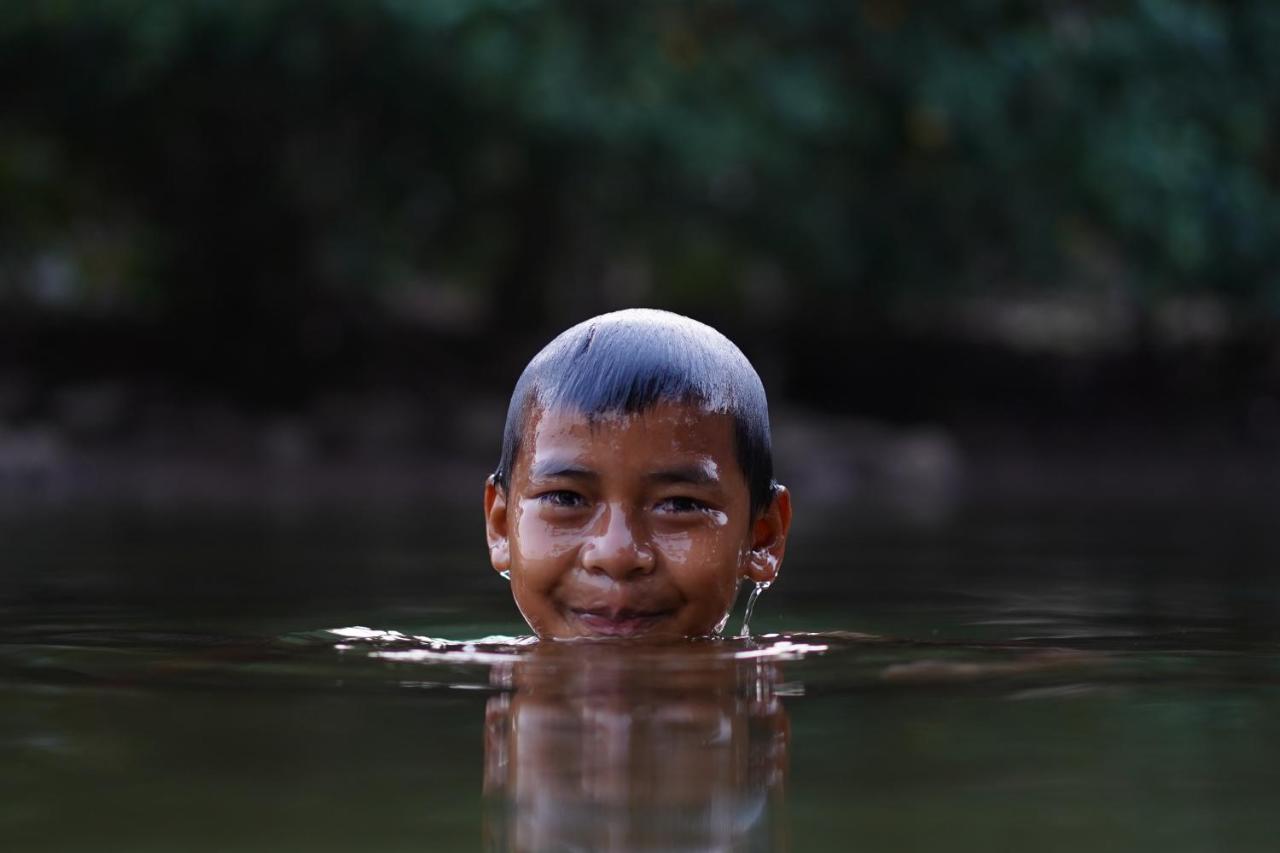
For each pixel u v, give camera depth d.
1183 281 14.55
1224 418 15.41
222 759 1.85
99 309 16.06
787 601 4.16
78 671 2.56
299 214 14.63
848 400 15.86
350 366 14.75
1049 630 3.39
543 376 3.05
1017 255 14.85
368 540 6.27
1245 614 3.76
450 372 14.90
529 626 3.46
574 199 14.34
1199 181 13.80
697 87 12.61
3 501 8.74
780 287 17.38
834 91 13.14
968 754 1.88
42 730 2.04
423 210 14.93
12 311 15.70
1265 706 2.24
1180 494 10.17
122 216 16.16
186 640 3.07
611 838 1.49
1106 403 15.75
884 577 4.89
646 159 12.92
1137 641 3.09
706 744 1.93
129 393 13.30
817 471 12.23
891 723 2.09
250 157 14.04
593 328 3.07
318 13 11.60
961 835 1.50
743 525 3.07
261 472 11.63
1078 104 13.41
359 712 2.15
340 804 1.62
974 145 13.50
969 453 14.18
